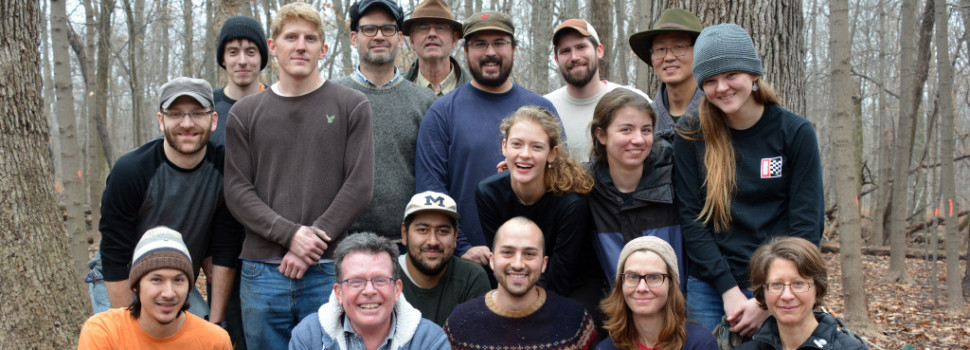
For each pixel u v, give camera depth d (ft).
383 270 9.75
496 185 11.50
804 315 9.33
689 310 10.76
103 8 43.29
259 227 11.05
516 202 11.39
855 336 9.82
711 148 10.24
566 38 14.06
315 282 11.25
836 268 47.19
